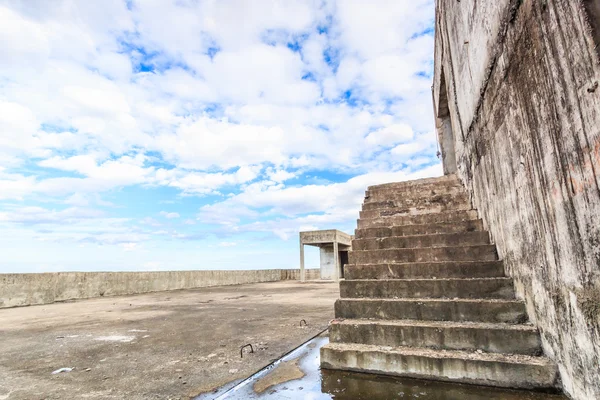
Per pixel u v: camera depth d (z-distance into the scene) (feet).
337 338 10.06
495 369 7.72
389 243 13.96
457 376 8.05
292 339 12.73
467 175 15.94
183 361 10.17
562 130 5.92
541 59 6.48
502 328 8.47
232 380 8.48
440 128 28.32
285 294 33.78
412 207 16.97
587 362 5.77
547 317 7.52
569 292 6.26
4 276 25.91
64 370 9.54
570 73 5.46
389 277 12.19
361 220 16.51
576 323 6.08
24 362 10.44
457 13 14.52
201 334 14.07
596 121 4.84
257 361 10.02
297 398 7.39
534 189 7.59
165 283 41.86
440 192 18.08
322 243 60.70
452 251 12.28
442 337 8.98
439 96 25.58
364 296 11.57
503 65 8.76
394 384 8.12
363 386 8.04
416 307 10.20
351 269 12.66
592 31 4.76
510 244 9.95
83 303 28.04
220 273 52.65
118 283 35.76
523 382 7.43
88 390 7.96
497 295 10.04
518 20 7.47
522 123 7.86
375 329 9.71
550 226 6.89
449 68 18.20
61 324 17.48
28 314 21.83
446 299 10.38
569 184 5.86
